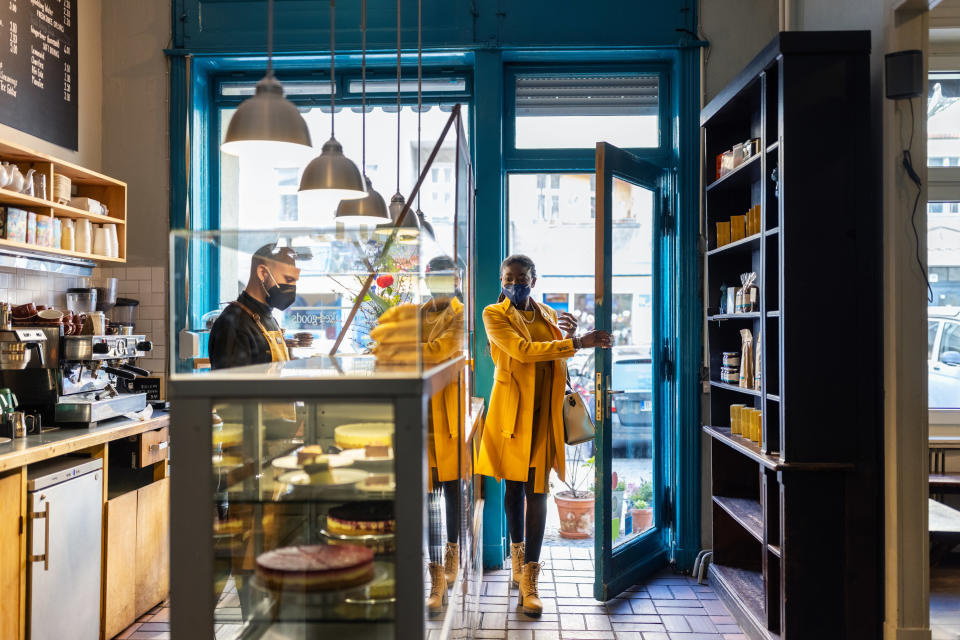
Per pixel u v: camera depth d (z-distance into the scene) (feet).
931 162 13.66
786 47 8.66
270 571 4.42
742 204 12.42
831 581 8.74
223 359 6.18
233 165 14.23
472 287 13.01
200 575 4.34
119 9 13.58
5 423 9.25
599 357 11.09
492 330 10.59
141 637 10.08
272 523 4.57
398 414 4.23
